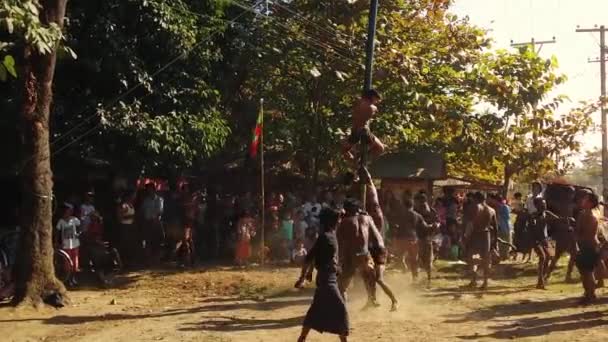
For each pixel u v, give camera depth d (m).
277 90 21.91
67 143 17.19
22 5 9.36
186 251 17.86
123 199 18.11
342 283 11.51
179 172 19.69
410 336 10.01
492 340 9.77
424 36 22.05
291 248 19.03
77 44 16.50
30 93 12.38
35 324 11.09
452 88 21.52
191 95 18.16
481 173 30.02
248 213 18.70
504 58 21.05
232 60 20.44
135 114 16.89
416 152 25.25
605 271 14.42
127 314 11.97
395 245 16.78
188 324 11.01
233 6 20.38
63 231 14.86
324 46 20.73
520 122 21.31
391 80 20.02
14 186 19.22
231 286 15.02
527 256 21.39
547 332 10.30
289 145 23.20
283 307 12.64
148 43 17.50
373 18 13.62
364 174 12.77
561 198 18.42
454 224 20.11
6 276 13.05
